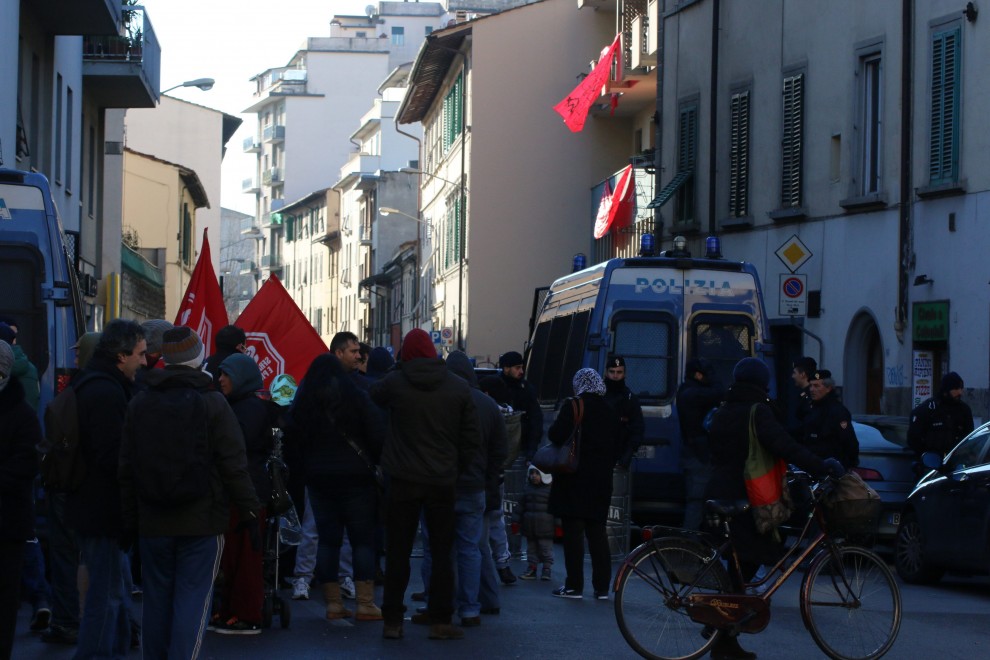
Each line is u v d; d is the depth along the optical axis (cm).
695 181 3616
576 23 5312
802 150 3106
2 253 1409
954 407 1859
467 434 1175
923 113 2647
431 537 1176
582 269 2305
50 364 1409
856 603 1102
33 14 3066
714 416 1105
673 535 1078
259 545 947
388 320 9294
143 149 10444
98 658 953
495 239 5269
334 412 1225
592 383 1423
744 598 1069
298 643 1140
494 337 5266
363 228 10606
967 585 1667
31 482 926
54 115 3291
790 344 3225
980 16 2494
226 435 906
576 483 1411
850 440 1741
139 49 3859
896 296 2722
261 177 14850
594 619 1292
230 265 16562
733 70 3412
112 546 955
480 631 1219
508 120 5288
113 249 5169
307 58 14175
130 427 896
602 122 5272
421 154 7506
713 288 1969
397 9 14412
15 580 922
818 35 3052
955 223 2539
